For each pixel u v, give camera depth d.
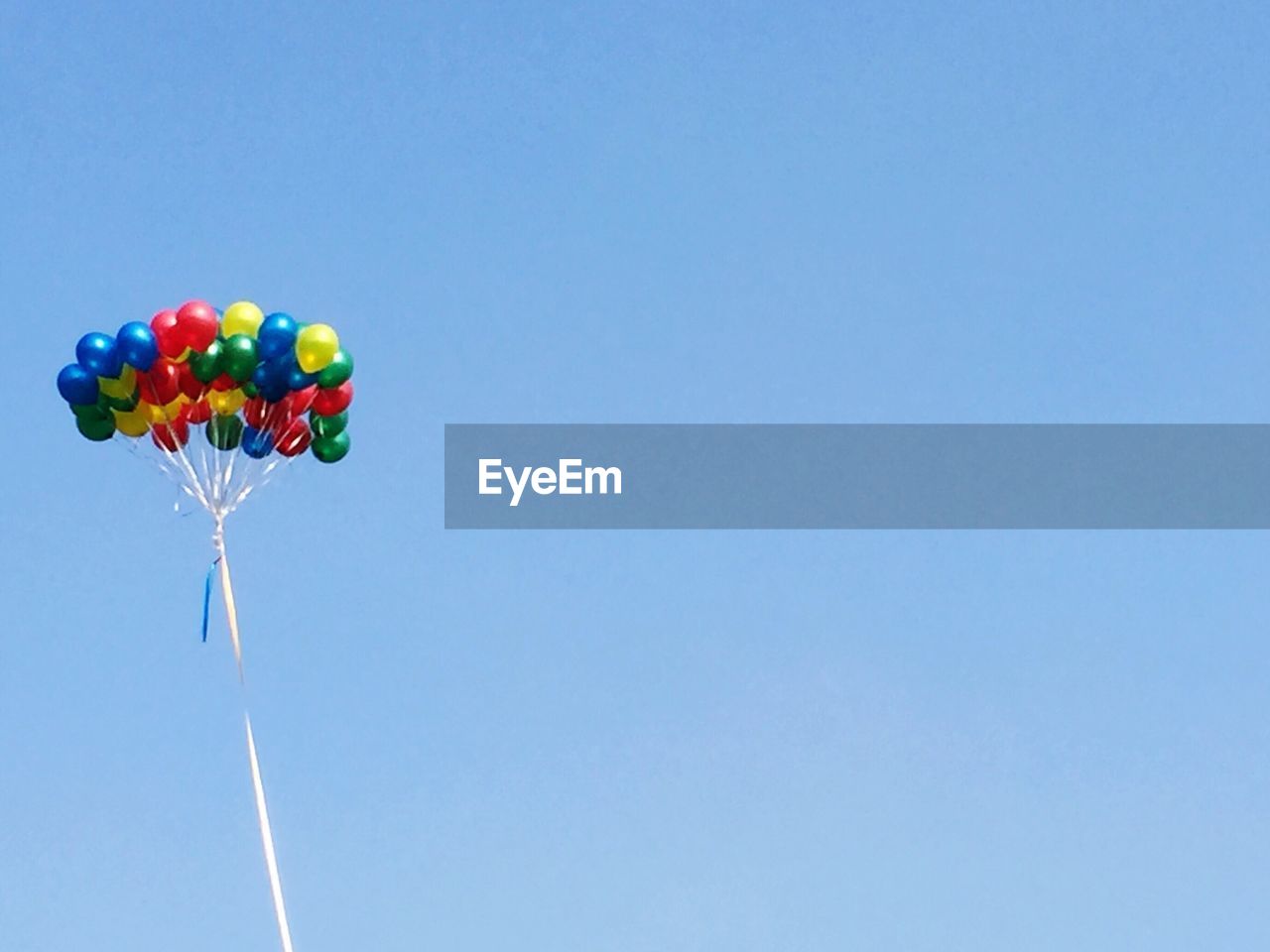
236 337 20.84
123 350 20.58
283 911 20.62
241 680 21.25
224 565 21.59
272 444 21.70
